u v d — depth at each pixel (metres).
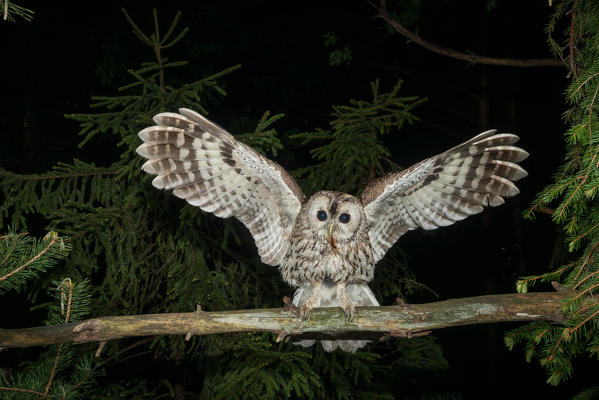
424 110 14.07
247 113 12.69
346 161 7.40
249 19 11.80
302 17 12.48
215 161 5.32
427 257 14.00
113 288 7.46
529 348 4.62
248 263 8.23
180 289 7.66
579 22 5.32
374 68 13.92
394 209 5.96
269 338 7.82
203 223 8.05
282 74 12.12
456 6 13.67
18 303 9.49
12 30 10.39
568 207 4.39
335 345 5.89
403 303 4.72
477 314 4.44
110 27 10.00
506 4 13.45
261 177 5.49
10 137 10.75
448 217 5.79
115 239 7.53
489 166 5.41
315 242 5.65
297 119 13.08
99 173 7.32
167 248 7.80
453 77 14.36
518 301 4.40
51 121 10.99
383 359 9.22
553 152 13.52
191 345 8.20
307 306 4.70
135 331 4.39
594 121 4.22
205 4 9.98
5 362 8.84
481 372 13.83
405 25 9.73
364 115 7.54
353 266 5.71
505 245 12.44
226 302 7.70
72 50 10.53
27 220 8.45
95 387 8.23
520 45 13.89
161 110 6.78
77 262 7.25
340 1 12.75
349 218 5.62
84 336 4.34
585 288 4.13
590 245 4.50
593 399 5.04
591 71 4.43
